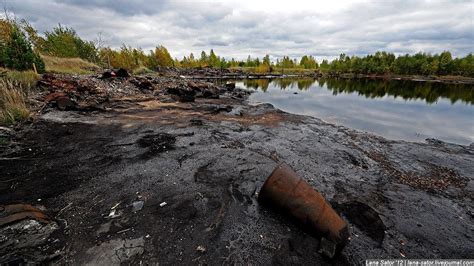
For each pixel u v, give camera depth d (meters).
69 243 2.39
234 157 5.02
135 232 2.60
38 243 2.34
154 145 5.40
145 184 3.64
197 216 2.93
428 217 3.40
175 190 3.51
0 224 2.37
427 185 4.50
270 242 2.56
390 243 2.77
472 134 9.63
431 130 10.06
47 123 6.30
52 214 2.83
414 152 6.50
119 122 7.21
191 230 2.68
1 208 2.57
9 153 4.43
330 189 4.00
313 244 2.58
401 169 5.23
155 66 47.19
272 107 12.96
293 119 9.98
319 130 8.36
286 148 6.05
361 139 7.55
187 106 11.11
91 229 2.61
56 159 4.38
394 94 24.30
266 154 5.47
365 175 4.73
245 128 7.85
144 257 2.27
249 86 30.81
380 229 2.96
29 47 13.54
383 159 5.80
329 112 13.38
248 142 6.33
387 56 78.44
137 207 3.03
